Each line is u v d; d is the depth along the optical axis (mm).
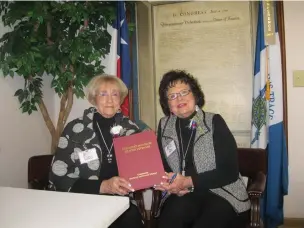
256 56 2213
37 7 1918
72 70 2125
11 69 2027
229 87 2465
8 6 1984
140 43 2615
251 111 2418
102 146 1615
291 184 2414
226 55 2455
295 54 2324
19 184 2291
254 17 2371
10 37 1927
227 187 1504
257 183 1523
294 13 2307
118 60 2338
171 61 2572
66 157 1597
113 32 2316
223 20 2439
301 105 2342
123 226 1512
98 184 1469
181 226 1438
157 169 1404
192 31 2512
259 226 1341
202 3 2475
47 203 980
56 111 2713
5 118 2148
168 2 2545
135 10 2559
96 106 1693
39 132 2510
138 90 2635
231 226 1436
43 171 1765
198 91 1683
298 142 2369
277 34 2174
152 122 2633
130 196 1616
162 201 1609
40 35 2039
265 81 2180
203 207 1474
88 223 824
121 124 1677
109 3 2279
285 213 2453
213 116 1625
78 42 1999
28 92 2199
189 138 1618
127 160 1423
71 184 1554
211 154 1542
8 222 835
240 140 2473
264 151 1771
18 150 2277
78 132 1625
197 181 1457
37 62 1970
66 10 2018
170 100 1637
